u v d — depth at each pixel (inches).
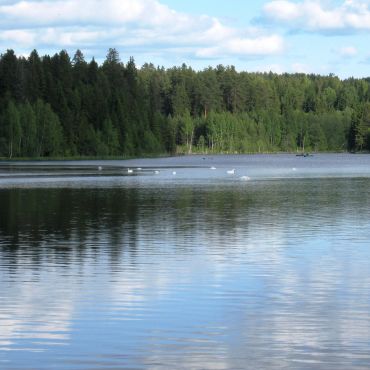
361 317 964.6
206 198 2866.6
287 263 1344.7
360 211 2303.2
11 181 4185.5
